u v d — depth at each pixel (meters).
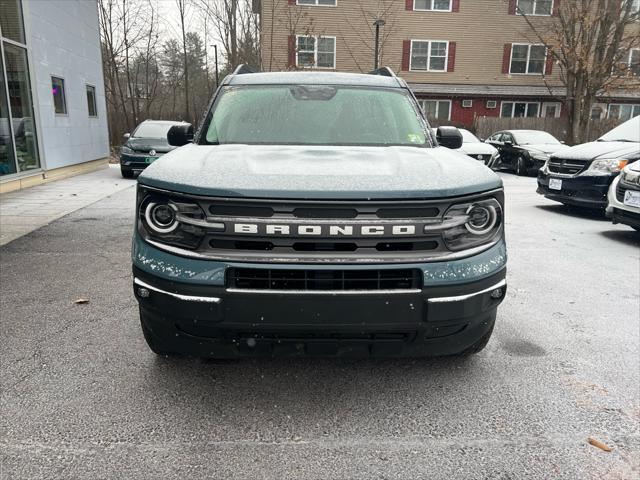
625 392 2.93
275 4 24.19
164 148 12.77
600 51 21.20
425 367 3.21
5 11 9.91
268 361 3.26
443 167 2.70
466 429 2.56
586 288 4.80
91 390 2.87
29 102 11.02
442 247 2.46
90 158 14.77
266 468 2.25
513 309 4.24
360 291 2.36
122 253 5.82
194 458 2.31
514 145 15.74
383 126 3.66
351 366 3.21
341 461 2.31
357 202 2.34
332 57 25.33
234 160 2.73
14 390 2.85
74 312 4.03
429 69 26.39
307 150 3.11
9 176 10.20
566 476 2.22
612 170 7.73
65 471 2.20
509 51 26.62
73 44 13.32
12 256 5.66
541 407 2.77
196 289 2.37
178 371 3.10
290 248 2.36
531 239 6.87
